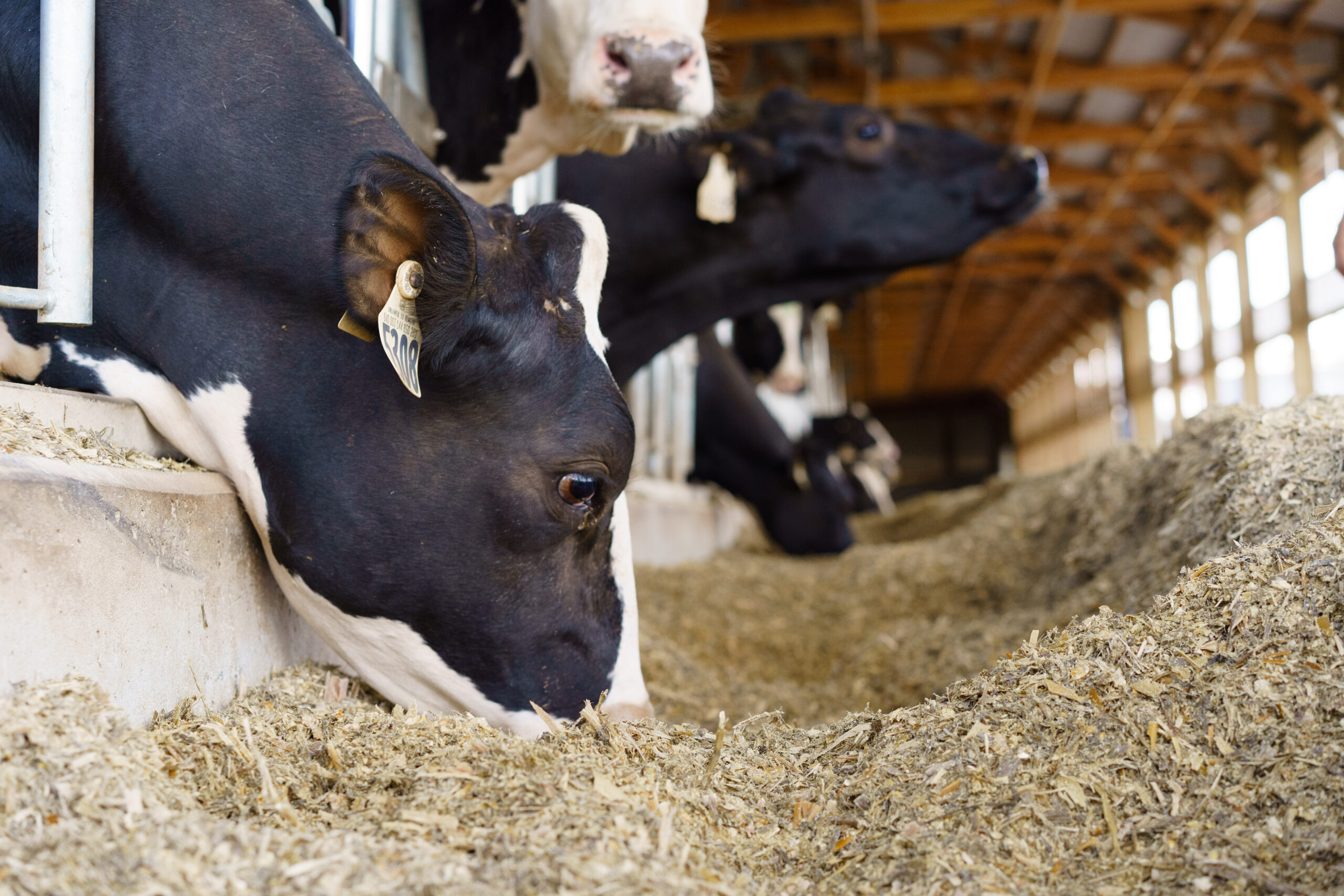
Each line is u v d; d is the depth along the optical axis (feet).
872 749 6.38
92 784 4.66
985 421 148.05
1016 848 5.21
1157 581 10.17
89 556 5.64
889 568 19.65
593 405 6.91
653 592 18.56
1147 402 83.05
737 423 29.22
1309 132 52.70
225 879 4.39
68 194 6.78
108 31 7.21
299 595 7.23
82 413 6.91
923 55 51.26
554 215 7.17
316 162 7.02
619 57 9.77
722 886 4.79
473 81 12.01
